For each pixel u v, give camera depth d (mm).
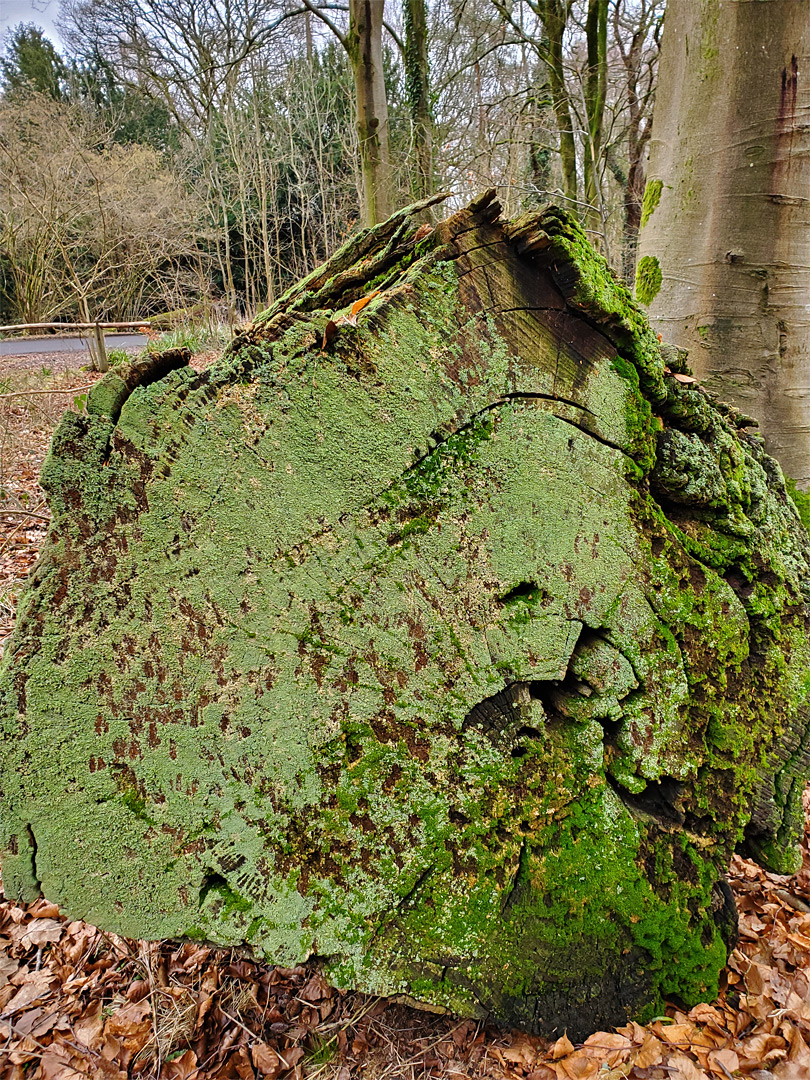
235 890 1528
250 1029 1745
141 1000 1858
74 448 1389
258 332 1452
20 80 21359
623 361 1678
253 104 15453
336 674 1528
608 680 1682
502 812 1626
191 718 1484
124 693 1465
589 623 1674
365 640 1532
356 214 15898
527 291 1545
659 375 1728
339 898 1557
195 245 14508
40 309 15289
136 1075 1663
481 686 1601
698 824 1838
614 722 1750
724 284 2967
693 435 1864
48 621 1438
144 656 1460
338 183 15164
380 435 1489
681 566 1802
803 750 1995
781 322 2914
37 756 1471
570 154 10703
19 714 1454
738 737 1851
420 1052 1670
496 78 11883
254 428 1430
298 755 1528
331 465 1474
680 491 1816
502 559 1596
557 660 1642
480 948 1609
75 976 1995
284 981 1869
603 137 10820
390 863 1575
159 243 14289
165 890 1520
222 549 1453
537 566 1624
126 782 1490
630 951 1713
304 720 1522
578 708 1686
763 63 2779
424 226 1646
